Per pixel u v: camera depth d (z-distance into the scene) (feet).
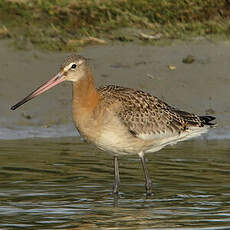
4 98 64.18
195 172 47.57
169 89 66.33
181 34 76.69
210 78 68.18
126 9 80.38
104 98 44.11
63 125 61.16
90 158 51.72
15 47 72.74
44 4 80.12
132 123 44.42
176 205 40.04
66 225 35.88
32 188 43.27
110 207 39.65
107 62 70.33
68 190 43.06
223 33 77.05
